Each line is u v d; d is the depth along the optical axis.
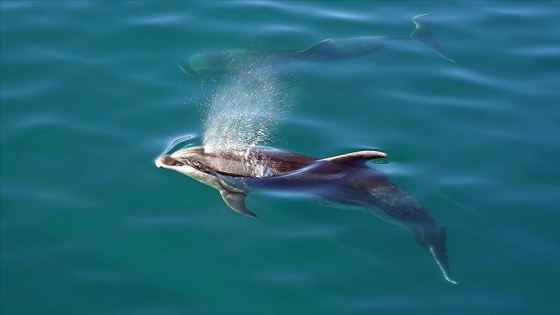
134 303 7.29
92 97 9.18
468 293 7.33
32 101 9.10
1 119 8.87
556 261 7.56
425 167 8.39
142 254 7.62
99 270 7.52
